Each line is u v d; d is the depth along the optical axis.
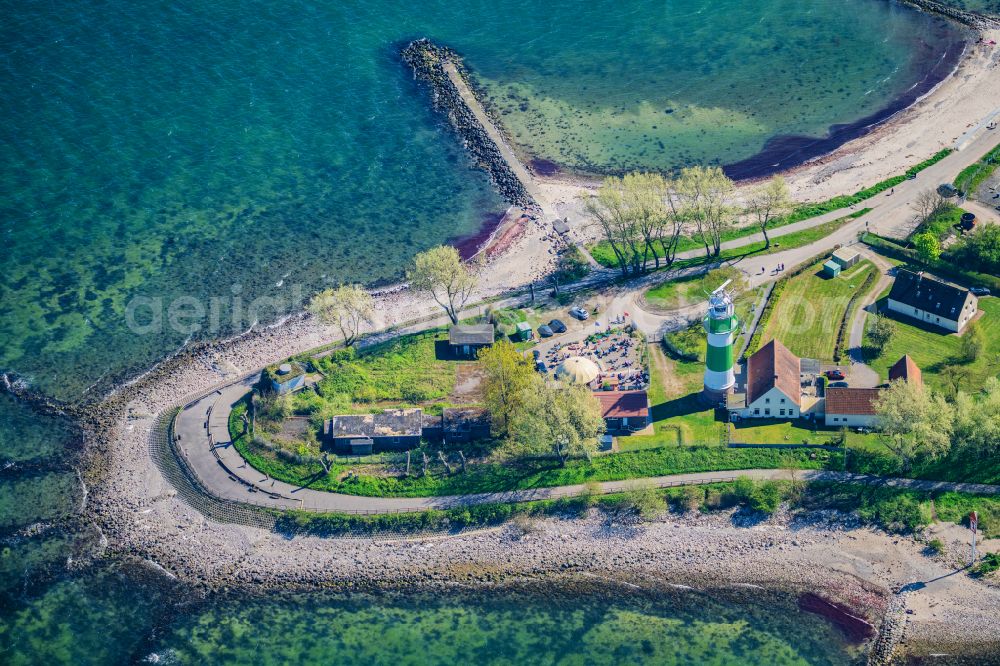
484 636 194.00
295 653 193.00
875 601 193.75
